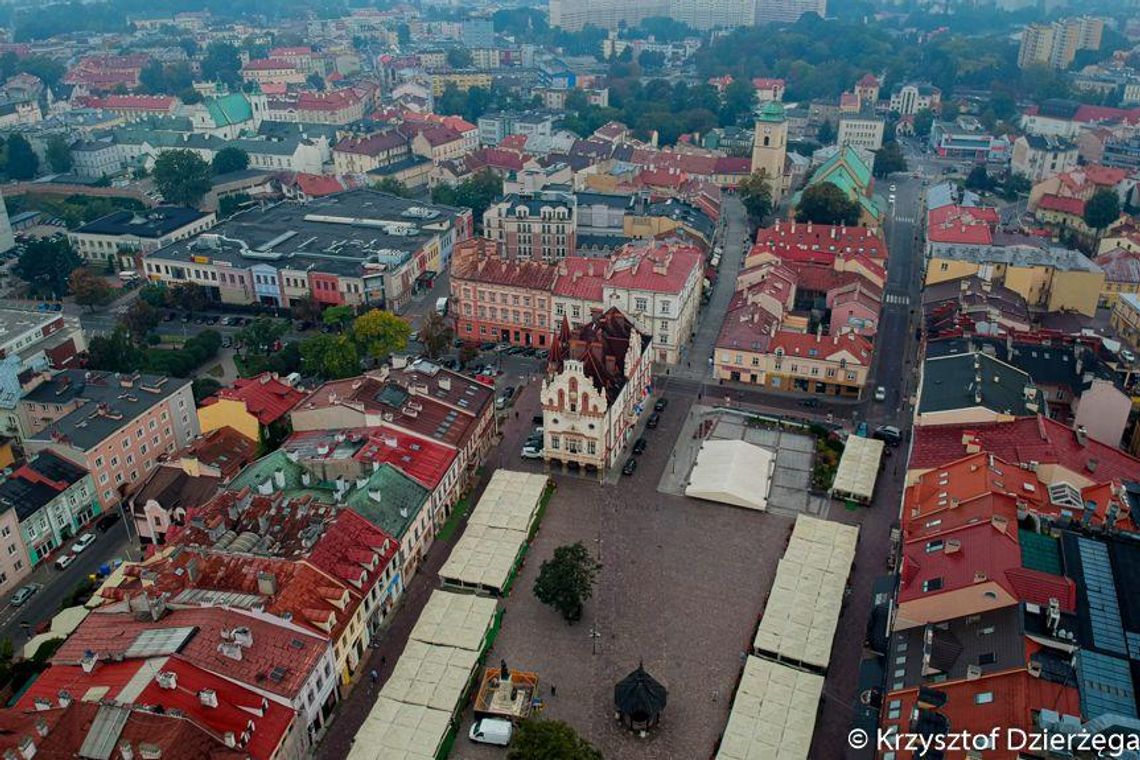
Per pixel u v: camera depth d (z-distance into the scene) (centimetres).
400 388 16712
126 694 9975
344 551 12731
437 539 15188
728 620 13200
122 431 16675
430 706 11288
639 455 17612
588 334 17912
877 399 19675
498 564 13912
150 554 13638
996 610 10431
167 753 9225
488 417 17750
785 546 14775
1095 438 16188
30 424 17775
